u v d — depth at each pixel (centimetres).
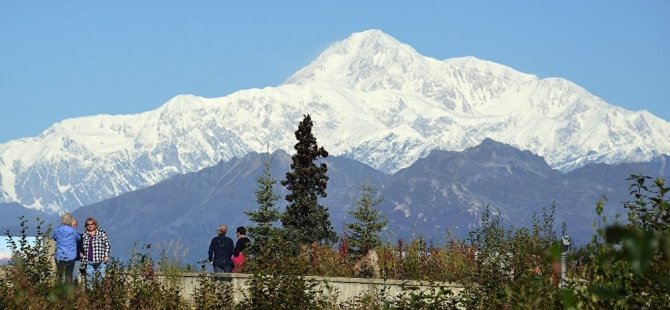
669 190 1995
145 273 5009
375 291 4847
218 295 4500
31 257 4831
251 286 4191
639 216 2016
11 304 3709
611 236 1090
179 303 4481
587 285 1944
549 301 2239
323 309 4222
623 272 1892
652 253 1068
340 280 5041
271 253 5109
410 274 5562
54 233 5456
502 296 2498
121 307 4272
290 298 4072
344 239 7069
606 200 1509
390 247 5953
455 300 3309
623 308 1889
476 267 4550
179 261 5319
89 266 5528
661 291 1859
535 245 4559
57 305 3819
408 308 3247
